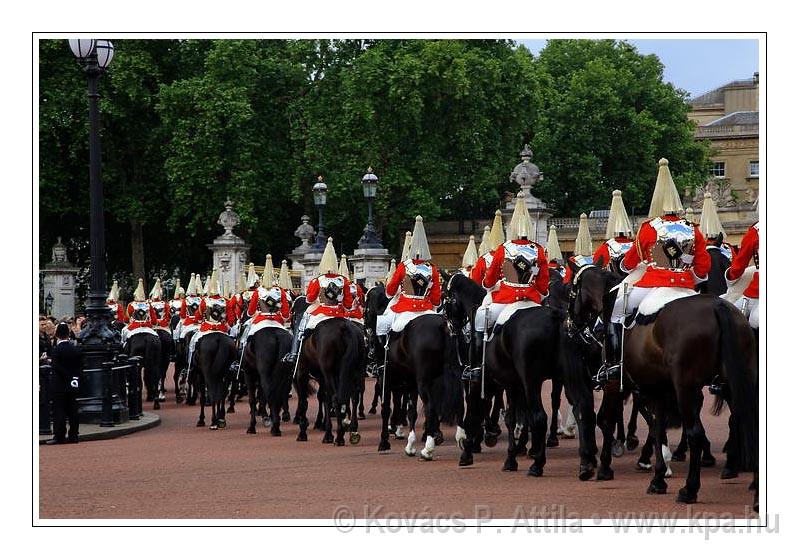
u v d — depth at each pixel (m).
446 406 16.80
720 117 109.44
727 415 23.50
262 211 64.19
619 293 13.55
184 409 30.17
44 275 60.94
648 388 12.96
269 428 24.36
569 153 70.00
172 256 69.88
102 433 22.31
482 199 62.81
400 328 17.61
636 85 73.62
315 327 20.17
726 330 11.56
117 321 36.84
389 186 59.44
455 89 59.19
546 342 14.56
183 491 14.63
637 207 71.31
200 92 60.56
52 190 61.88
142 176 65.50
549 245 22.33
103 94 61.19
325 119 62.75
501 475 15.43
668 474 14.76
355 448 19.78
